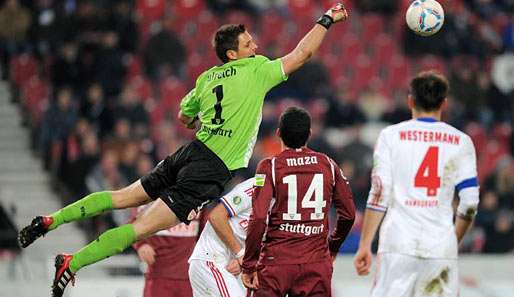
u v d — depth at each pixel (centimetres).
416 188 2888
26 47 6881
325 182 2886
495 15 8600
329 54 7900
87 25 6856
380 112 7369
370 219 2902
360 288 4947
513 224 6238
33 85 6719
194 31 7644
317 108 7088
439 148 2898
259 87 2886
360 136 6819
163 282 3572
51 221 2858
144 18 7638
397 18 8238
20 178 6278
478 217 6256
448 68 7869
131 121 6338
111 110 6384
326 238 2922
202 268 3241
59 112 6294
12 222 5475
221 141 2877
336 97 7131
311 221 2873
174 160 2931
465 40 8031
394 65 7838
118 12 7031
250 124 2884
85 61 6725
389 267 2883
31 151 6488
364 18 8156
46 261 5116
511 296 5122
